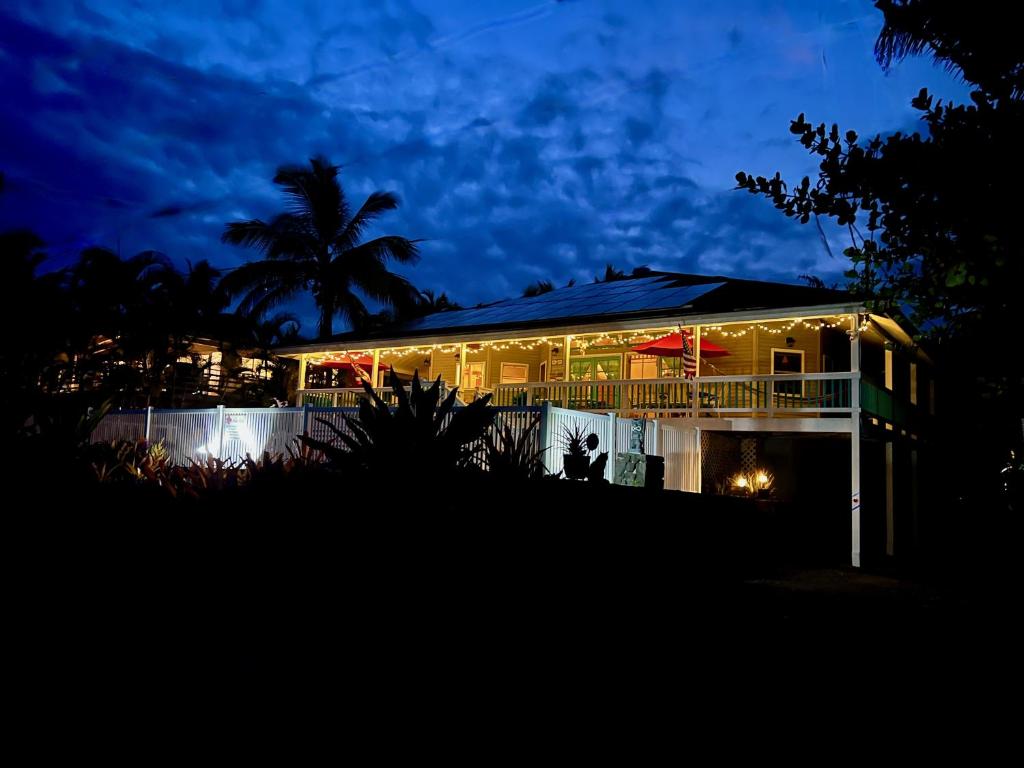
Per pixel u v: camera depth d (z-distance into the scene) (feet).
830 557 47.16
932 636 23.40
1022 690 17.07
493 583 17.99
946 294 13.80
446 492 19.08
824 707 15.05
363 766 10.70
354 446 19.61
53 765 10.13
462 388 63.87
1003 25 12.39
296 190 113.29
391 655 15.23
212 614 16.81
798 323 59.62
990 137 12.24
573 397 58.23
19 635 15.11
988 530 59.57
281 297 110.42
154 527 19.95
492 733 12.29
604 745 12.16
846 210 13.79
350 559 18.02
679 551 23.84
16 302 60.64
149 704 12.46
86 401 30.71
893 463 55.06
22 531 20.11
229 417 53.52
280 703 12.82
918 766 12.27
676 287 69.10
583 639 17.78
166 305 83.92
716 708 14.44
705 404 52.54
